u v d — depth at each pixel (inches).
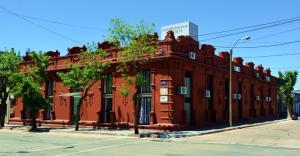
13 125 1488.7
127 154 609.0
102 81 1258.0
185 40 1151.0
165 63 1085.1
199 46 1234.0
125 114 1175.0
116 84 1205.7
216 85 1330.0
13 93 1296.8
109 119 1232.8
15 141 845.2
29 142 821.9
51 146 739.4
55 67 1412.4
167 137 932.0
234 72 1480.1
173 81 1075.3
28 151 654.5
